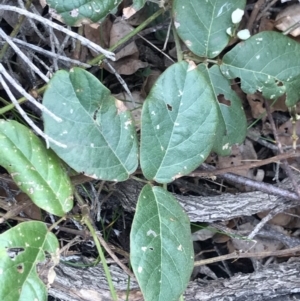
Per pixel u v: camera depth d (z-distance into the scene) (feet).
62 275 1.35
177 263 1.08
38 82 1.46
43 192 1.06
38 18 1.07
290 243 1.55
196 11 1.23
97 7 1.11
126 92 1.56
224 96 1.30
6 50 1.36
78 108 1.04
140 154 1.10
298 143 1.59
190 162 1.12
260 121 1.61
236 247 1.59
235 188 1.57
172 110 1.09
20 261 1.02
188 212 1.43
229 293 1.40
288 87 1.31
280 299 1.41
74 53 1.38
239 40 1.50
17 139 1.04
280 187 1.46
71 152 1.05
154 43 1.61
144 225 1.07
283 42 1.28
